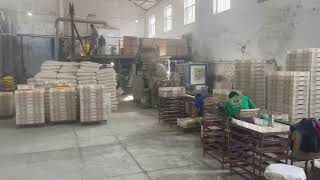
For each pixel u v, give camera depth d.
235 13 12.34
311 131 4.16
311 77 6.12
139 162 5.57
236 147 5.03
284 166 3.70
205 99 6.88
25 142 7.13
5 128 8.77
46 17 20.56
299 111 6.08
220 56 13.74
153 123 9.43
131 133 8.00
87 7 22.52
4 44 14.57
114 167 5.31
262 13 10.56
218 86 13.81
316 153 4.20
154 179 4.72
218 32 13.84
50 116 9.22
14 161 5.71
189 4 17.27
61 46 16.48
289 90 6.09
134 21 24.11
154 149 6.43
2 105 10.35
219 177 4.79
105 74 11.62
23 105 8.73
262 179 4.40
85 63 11.54
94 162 5.60
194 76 13.70
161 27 21.72
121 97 17.08
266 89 7.45
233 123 4.90
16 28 17.33
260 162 4.31
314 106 6.19
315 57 6.11
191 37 16.70
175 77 13.59
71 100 9.31
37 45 15.82
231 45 12.76
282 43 9.58
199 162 5.53
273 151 4.29
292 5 9.05
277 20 9.77
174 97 9.26
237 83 8.48
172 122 9.12
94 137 7.57
